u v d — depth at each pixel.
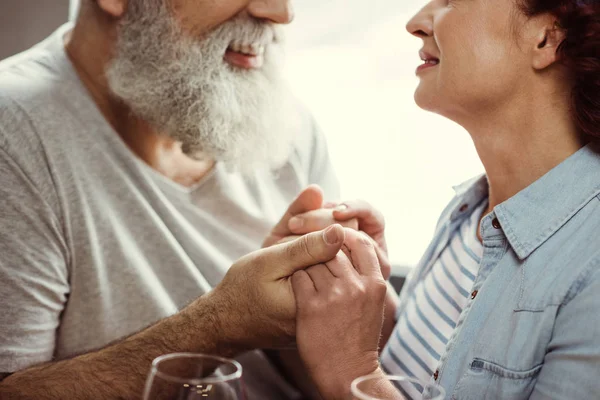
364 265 1.08
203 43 1.35
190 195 1.44
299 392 1.49
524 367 0.91
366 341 1.04
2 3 1.85
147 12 1.33
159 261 1.33
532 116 1.02
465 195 1.22
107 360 1.14
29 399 1.12
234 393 0.69
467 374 0.97
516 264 1.00
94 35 1.36
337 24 1.91
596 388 0.82
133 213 1.33
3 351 1.17
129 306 1.29
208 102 1.34
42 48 1.44
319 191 1.29
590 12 0.93
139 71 1.34
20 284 1.19
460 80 1.02
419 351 1.15
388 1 1.86
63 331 1.29
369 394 0.71
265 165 1.52
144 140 1.41
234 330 1.11
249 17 1.36
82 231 1.27
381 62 1.90
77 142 1.30
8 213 1.20
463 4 1.02
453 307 1.14
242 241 1.46
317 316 1.03
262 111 1.40
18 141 1.23
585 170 0.99
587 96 0.96
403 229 1.94
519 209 1.01
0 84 1.29
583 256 0.92
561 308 0.91
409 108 1.90
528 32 0.98
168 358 0.72
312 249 1.03
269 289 1.06
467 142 1.88
